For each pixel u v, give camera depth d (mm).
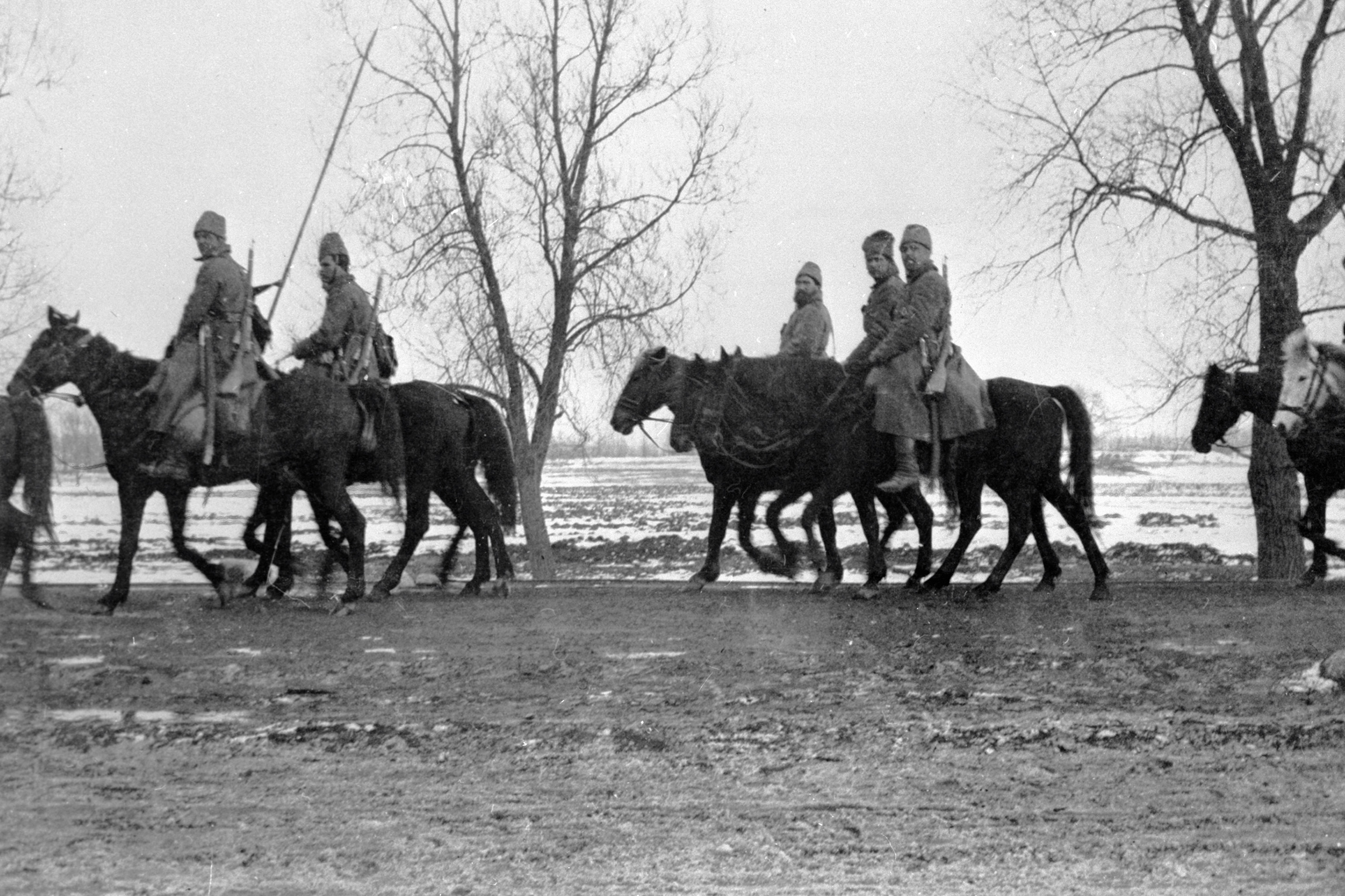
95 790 7879
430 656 11703
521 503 24281
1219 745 8852
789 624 13359
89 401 13648
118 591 13852
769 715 9648
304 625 13242
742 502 15789
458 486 15422
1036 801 7715
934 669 11195
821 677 10891
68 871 6621
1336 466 16500
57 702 9977
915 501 15555
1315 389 16250
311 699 10102
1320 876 6594
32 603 14289
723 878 6578
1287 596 15562
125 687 10461
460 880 6555
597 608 14289
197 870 6660
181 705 9891
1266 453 20953
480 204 24125
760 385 14992
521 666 11305
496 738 8984
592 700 10086
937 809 7586
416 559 24984
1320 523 16719
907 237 14531
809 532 14867
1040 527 15930
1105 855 6891
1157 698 10180
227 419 13547
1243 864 6738
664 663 11430
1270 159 20844
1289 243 20672
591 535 33688
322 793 7836
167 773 8188
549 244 24594
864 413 14773
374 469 14766
